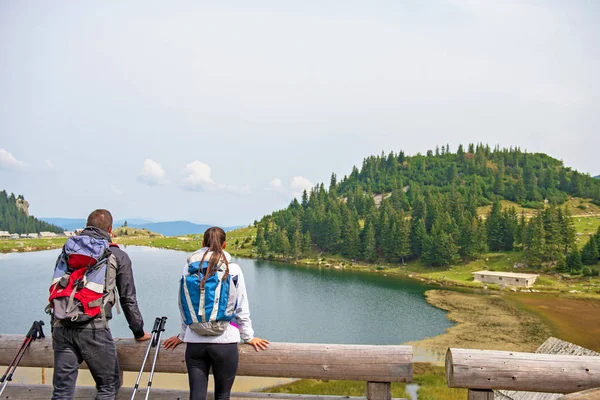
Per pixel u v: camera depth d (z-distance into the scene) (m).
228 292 4.56
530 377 5.10
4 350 5.73
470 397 5.29
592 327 56.09
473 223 141.62
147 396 5.09
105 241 4.79
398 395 24.61
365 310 69.44
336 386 24.59
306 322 60.44
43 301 66.19
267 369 5.41
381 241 152.88
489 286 98.06
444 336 50.84
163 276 103.94
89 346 4.57
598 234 115.00
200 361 4.62
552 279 105.88
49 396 5.80
